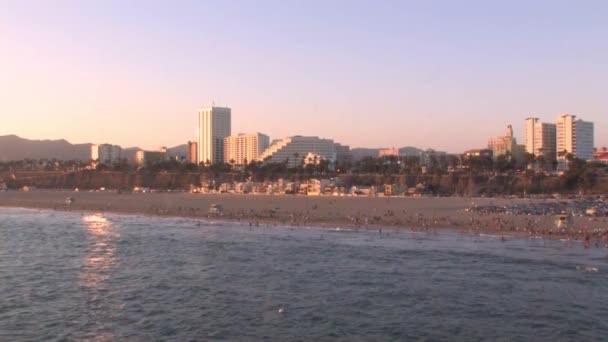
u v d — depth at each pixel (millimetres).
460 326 45656
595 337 42875
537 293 55500
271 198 196000
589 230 97812
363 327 45594
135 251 84812
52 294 57094
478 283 60000
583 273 64312
